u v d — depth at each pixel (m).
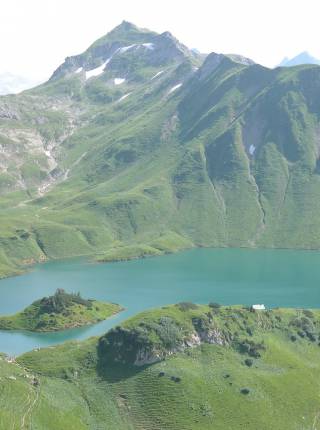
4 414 142.00
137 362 175.75
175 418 155.12
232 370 174.88
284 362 185.00
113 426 153.12
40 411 148.12
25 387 158.75
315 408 166.38
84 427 149.75
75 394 165.75
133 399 162.88
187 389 164.25
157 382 167.12
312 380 179.38
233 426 154.12
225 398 163.12
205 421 154.62
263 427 155.00
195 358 179.38
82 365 179.88
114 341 183.38
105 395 165.50
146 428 152.62
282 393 169.25
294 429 155.88
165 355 177.38
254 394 166.25
